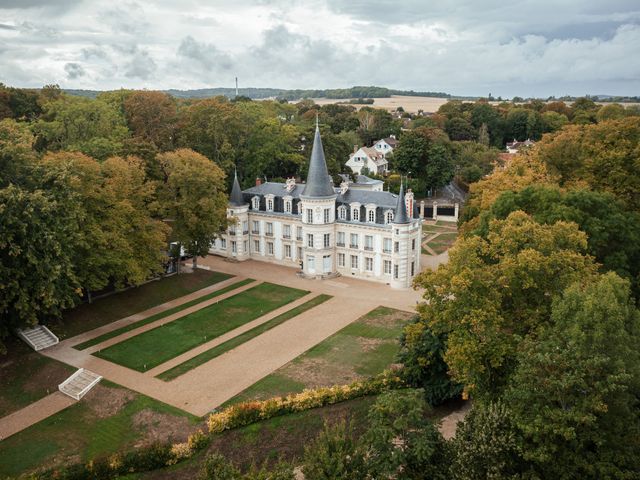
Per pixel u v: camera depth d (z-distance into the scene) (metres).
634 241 55.12
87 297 67.00
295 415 44.22
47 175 53.16
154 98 114.44
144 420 44.03
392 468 30.64
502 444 29.69
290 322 64.12
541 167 71.69
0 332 50.81
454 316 40.41
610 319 31.38
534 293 41.12
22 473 38.12
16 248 46.88
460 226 78.00
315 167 79.31
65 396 48.00
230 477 29.78
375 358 54.50
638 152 66.62
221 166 105.88
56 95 134.75
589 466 29.27
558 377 30.80
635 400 31.16
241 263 89.00
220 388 48.78
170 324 63.28
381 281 79.00
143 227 66.88
